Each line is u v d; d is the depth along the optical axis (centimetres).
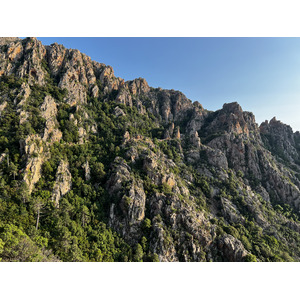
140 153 10469
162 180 9150
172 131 15875
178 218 7888
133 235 7288
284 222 10375
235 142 14125
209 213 9550
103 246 6444
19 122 8638
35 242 5259
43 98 10569
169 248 6988
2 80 10750
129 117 14425
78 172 8719
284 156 16462
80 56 15138
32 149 7644
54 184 7381
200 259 7025
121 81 17325
